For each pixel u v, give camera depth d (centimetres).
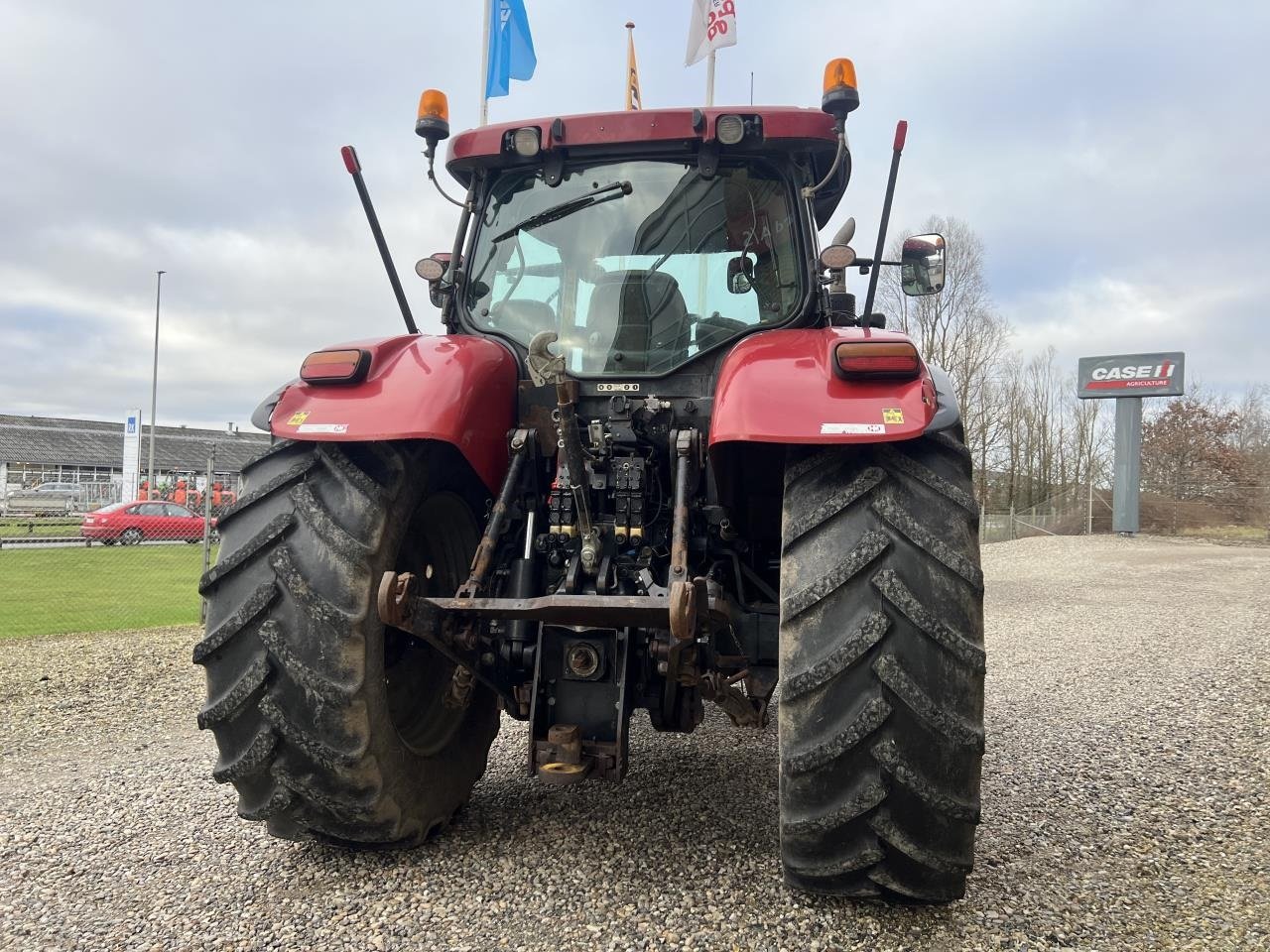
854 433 216
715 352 294
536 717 261
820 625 214
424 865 266
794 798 215
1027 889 255
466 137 318
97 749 435
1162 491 2964
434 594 302
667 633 255
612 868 263
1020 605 1022
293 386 266
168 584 1228
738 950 216
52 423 6266
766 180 309
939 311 3103
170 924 231
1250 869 271
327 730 236
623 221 313
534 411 295
